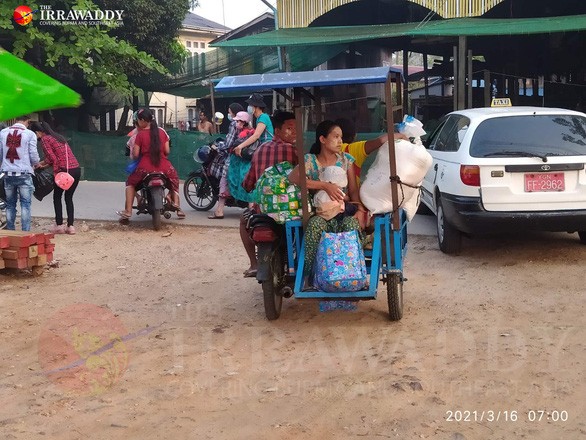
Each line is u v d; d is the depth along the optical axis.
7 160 7.79
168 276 6.50
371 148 5.02
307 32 15.05
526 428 3.27
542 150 6.37
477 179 6.37
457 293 5.62
